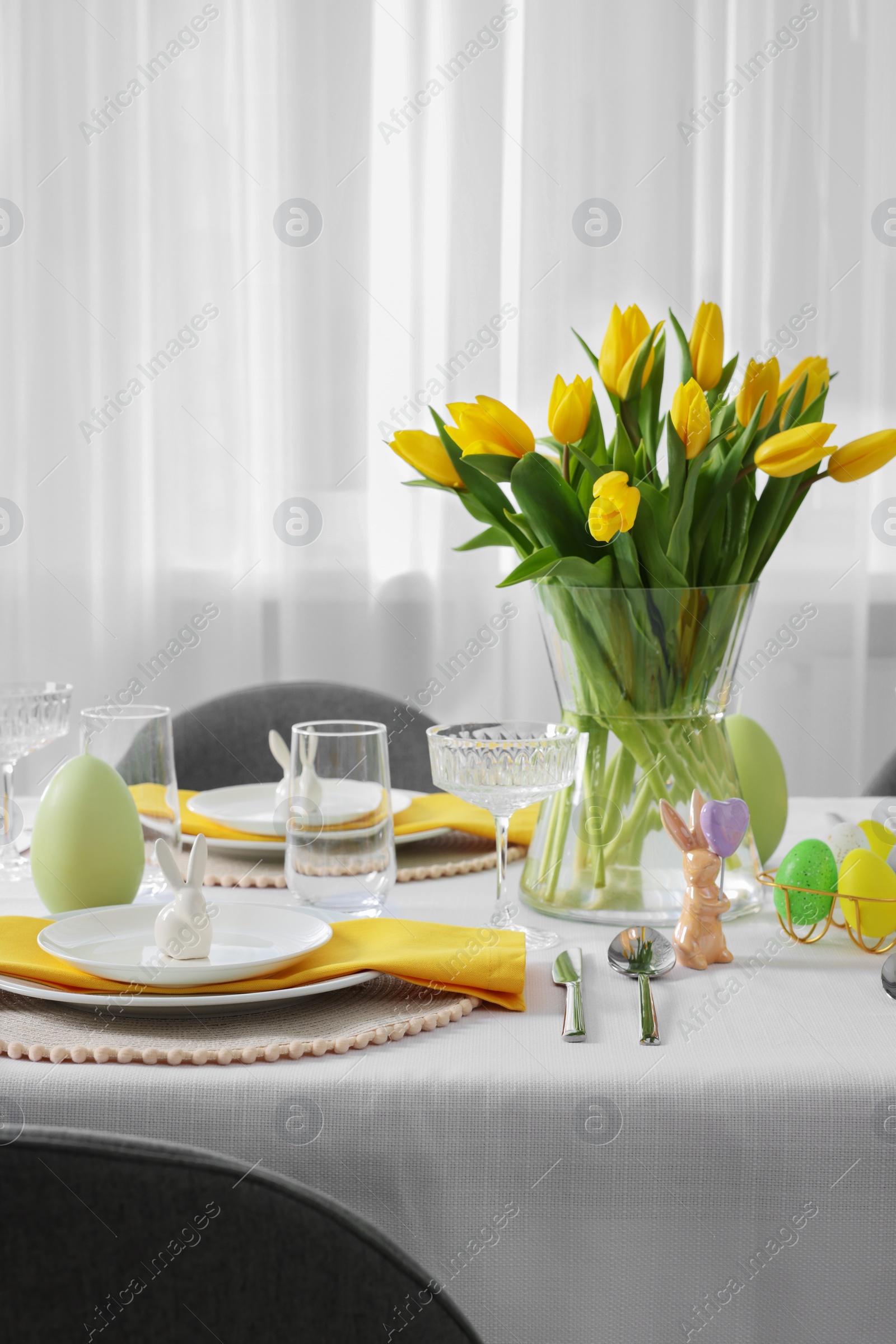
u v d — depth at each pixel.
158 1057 0.62
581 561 0.82
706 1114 0.59
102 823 0.89
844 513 2.41
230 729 1.54
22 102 2.36
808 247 2.36
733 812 0.78
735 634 0.88
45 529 2.43
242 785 1.35
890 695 2.46
